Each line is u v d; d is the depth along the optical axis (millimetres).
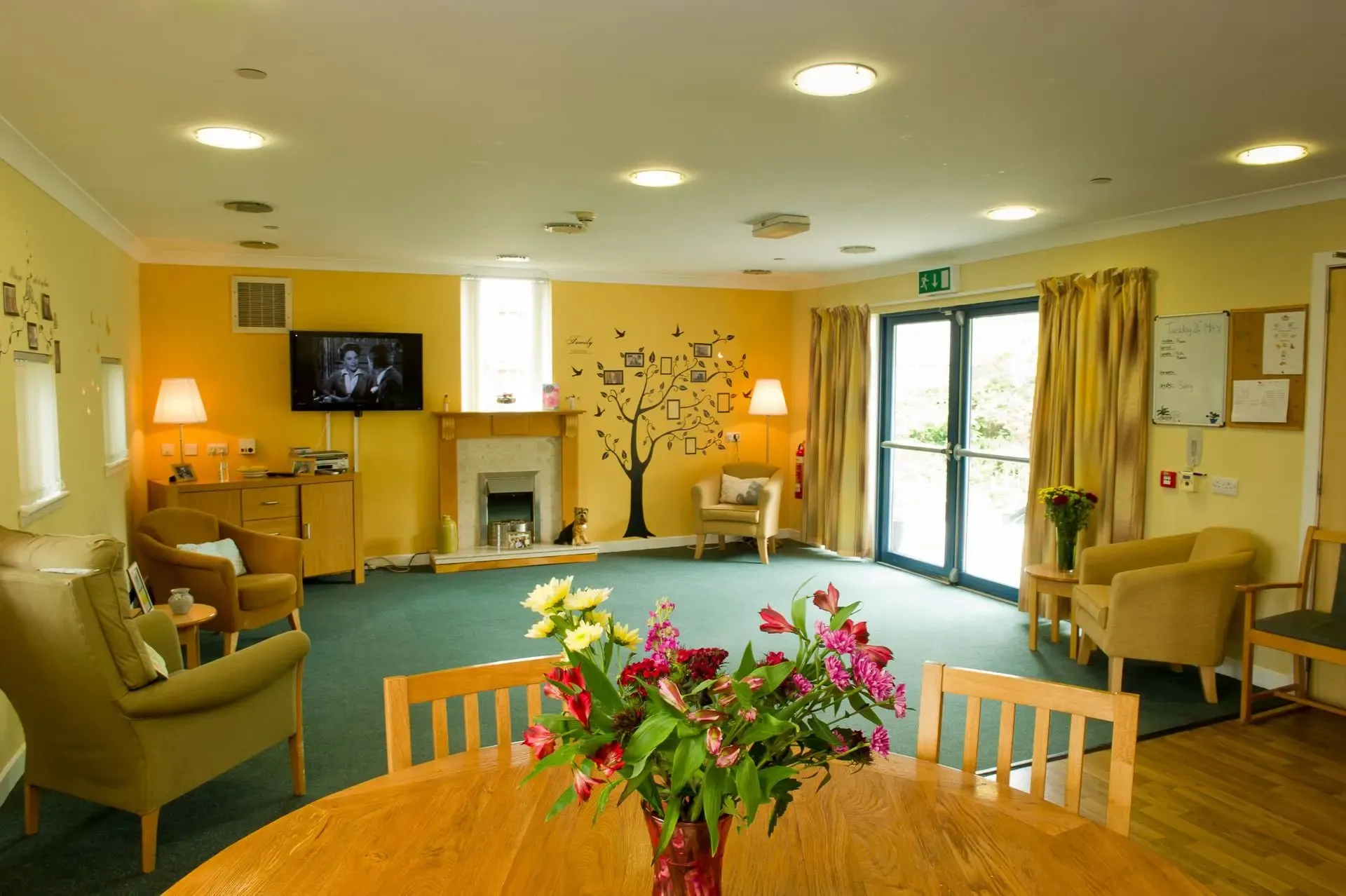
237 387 6391
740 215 4781
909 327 6824
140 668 2492
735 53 2426
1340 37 2297
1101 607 4176
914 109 2924
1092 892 1257
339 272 6605
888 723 3799
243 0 2086
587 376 7395
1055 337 5266
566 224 5086
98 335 4668
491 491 7148
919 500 6789
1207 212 4402
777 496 7293
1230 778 3281
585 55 2438
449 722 3783
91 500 4457
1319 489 3982
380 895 1251
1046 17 2176
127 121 3068
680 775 1008
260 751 2924
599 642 1278
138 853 2709
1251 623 3764
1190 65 2508
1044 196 4242
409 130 3178
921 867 1324
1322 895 2541
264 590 4633
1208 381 4457
